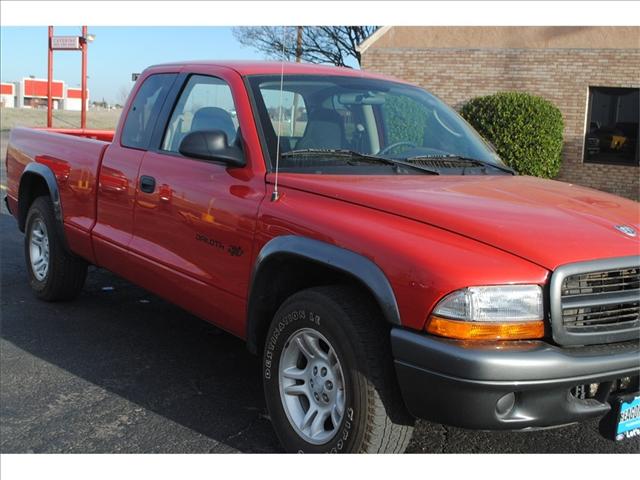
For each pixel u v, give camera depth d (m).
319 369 3.22
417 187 3.52
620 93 15.04
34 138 6.13
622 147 15.16
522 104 14.32
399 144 4.29
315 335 3.21
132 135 4.94
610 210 3.42
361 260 3.00
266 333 3.75
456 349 2.67
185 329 5.42
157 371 4.54
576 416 2.86
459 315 2.71
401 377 2.83
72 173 5.41
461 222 2.99
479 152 4.52
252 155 3.81
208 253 3.95
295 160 3.79
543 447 3.61
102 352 4.85
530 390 2.69
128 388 4.25
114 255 4.89
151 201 4.46
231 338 5.25
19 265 7.27
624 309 2.96
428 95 4.89
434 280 2.75
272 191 3.60
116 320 5.57
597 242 2.96
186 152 3.79
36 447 3.49
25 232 6.20
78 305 5.94
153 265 4.43
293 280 3.61
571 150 15.39
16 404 3.98
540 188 3.78
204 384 4.35
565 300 2.82
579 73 15.10
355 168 3.84
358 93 4.41
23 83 68.50
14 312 5.67
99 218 5.12
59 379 4.36
